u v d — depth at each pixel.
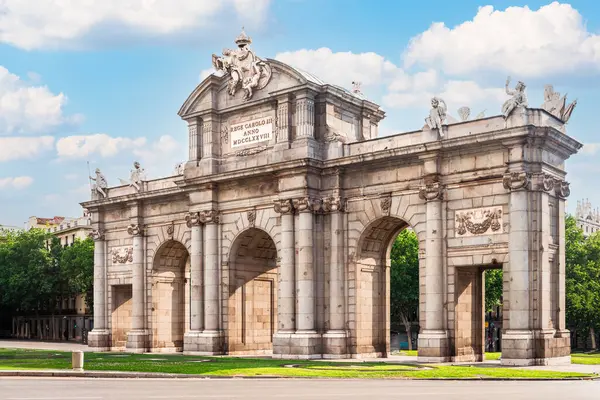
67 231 146.50
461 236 51.09
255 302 65.62
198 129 65.69
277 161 59.34
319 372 39.16
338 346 55.94
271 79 61.09
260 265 66.44
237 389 28.97
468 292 52.72
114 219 76.50
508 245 48.69
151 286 72.06
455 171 51.66
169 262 73.38
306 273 57.03
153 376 37.00
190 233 68.25
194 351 63.31
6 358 52.12
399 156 53.91
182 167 83.12
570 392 28.06
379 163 55.72
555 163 50.53
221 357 56.47
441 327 51.06
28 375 36.47
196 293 64.44
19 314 155.00
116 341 75.75
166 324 72.69
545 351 46.72
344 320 56.75
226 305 63.09
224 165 63.94
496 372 39.25
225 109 64.06
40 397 25.08
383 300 59.47
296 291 57.97
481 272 53.94
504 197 49.38
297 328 57.44
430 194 52.03
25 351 66.75
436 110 52.75
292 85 59.38
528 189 48.25
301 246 57.38
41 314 148.38
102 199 75.62
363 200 56.88
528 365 46.22
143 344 71.25
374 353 58.12
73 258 126.12
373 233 57.88
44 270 131.12
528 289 47.56
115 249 76.25
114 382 32.81
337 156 57.91
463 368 42.16
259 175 60.47
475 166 50.75
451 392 27.83
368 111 63.00
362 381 34.56
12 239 144.62
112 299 76.12
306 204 57.28
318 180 58.44
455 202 51.66
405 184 54.53
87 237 132.62
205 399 24.42
